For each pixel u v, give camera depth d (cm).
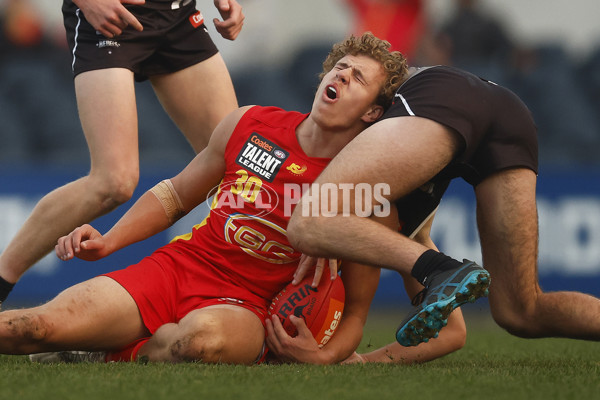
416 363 1052
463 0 2853
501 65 2841
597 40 3144
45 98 2764
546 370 912
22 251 1227
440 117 914
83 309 921
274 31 3072
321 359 952
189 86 1330
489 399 694
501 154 992
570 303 1025
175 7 1294
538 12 3153
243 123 1055
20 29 2820
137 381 751
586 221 2311
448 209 2311
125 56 1234
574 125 2803
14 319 880
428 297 831
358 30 2953
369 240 882
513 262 1034
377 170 895
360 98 997
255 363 964
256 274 1009
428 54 2827
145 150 2716
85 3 1202
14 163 2619
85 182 1194
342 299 970
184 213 1103
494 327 2156
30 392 698
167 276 1002
